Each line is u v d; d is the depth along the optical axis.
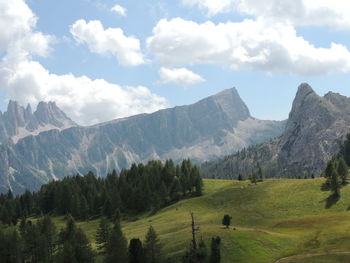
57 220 192.75
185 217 147.50
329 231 96.81
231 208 149.75
